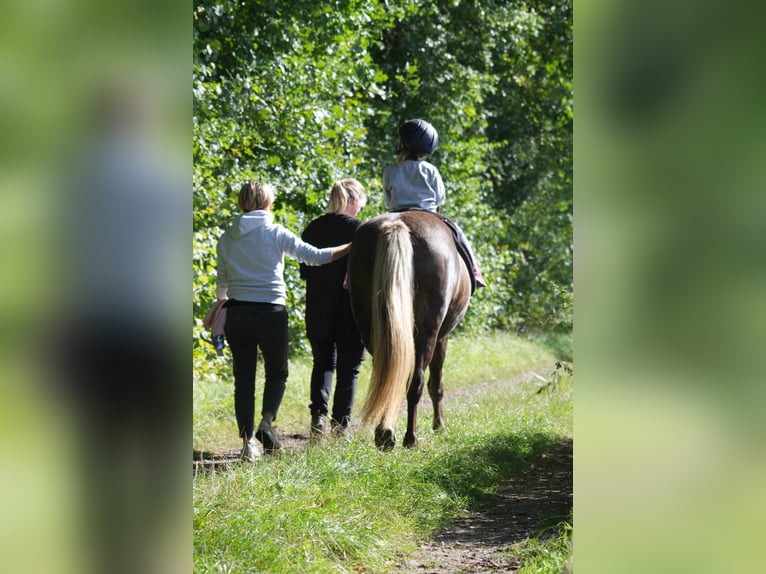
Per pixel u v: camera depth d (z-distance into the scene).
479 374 22.47
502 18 32.72
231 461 10.25
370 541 7.11
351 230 11.41
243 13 18.08
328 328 11.32
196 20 16.02
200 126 16.25
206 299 15.73
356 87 22.45
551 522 8.10
